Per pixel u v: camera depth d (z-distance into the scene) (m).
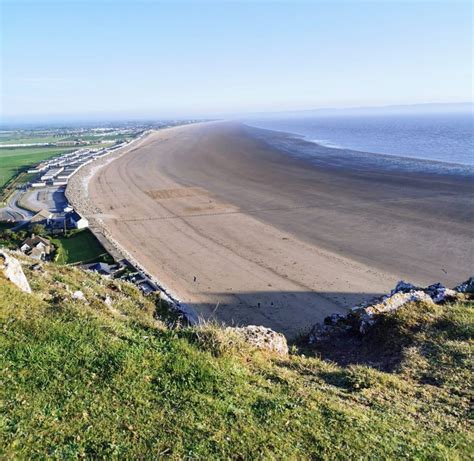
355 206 54.59
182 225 51.66
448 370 11.64
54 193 86.06
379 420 8.44
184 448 6.73
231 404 8.10
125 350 9.23
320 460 6.94
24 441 6.39
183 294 32.34
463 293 18.81
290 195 63.06
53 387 7.75
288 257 39.00
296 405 8.45
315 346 15.44
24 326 9.53
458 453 7.64
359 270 35.34
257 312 29.12
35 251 45.19
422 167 77.38
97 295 16.47
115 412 7.36
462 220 46.06
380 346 14.30
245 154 110.12
